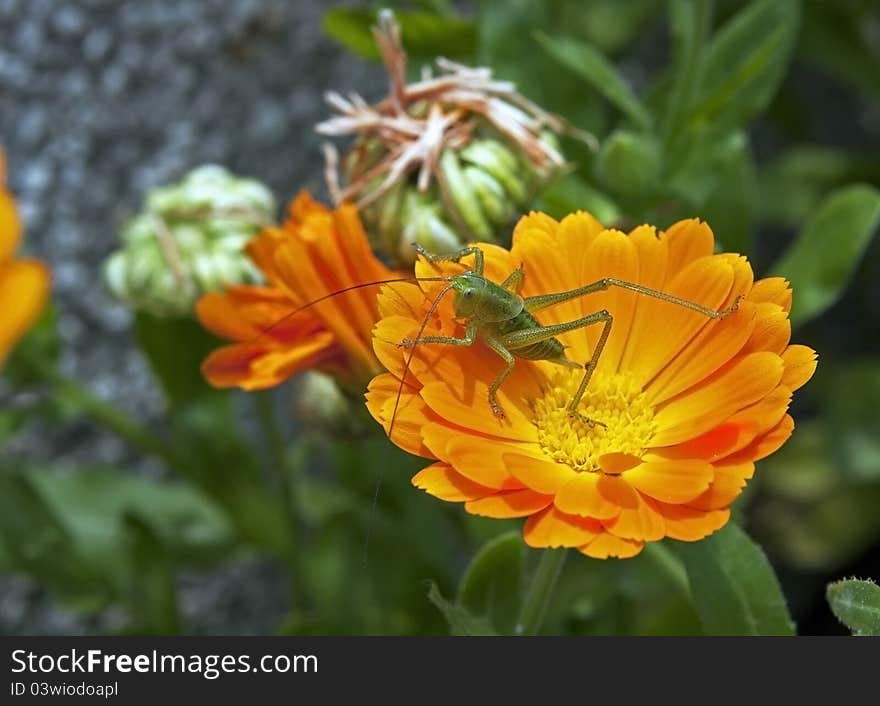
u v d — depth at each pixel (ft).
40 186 1.18
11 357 1.05
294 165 1.27
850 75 1.26
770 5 1.06
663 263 0.85
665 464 0.82
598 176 1.02
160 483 1.24
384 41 0.94
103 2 1.17
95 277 1.21
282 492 1.09
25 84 1.16
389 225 0.93
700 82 1.07
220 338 1.08
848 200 1.03
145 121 1.21
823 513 1.36
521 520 1.01
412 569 1.11
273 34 1.23
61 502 1.14
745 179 1.05
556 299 0.86
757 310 0.83
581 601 1.06
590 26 1.23
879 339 1.54
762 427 0.80
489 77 0.97
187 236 1.02
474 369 0.87
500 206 0.93
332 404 0.97
